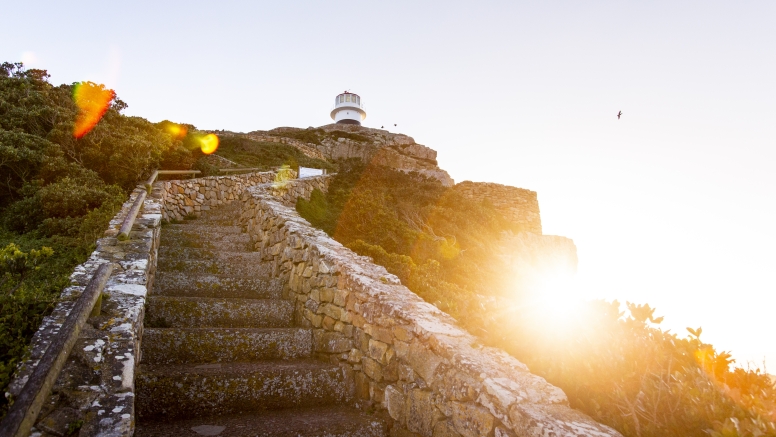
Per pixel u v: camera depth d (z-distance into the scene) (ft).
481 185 74.43
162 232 24.66
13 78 40.73
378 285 12.71
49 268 16.16
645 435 6.73
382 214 38.45
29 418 5.30
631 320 8.38
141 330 11.49
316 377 12.03
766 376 6.79
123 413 6.99
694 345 7.42
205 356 12.57
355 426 10.39
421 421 9.55
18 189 28.19
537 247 60.18
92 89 44.62
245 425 10.11
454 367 8.81
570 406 7.82
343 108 171.42
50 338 8.30
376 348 11.52
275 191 33.09
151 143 37.70
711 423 6.14
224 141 73.67
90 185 28.63
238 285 17.53
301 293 16.26
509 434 7.20
